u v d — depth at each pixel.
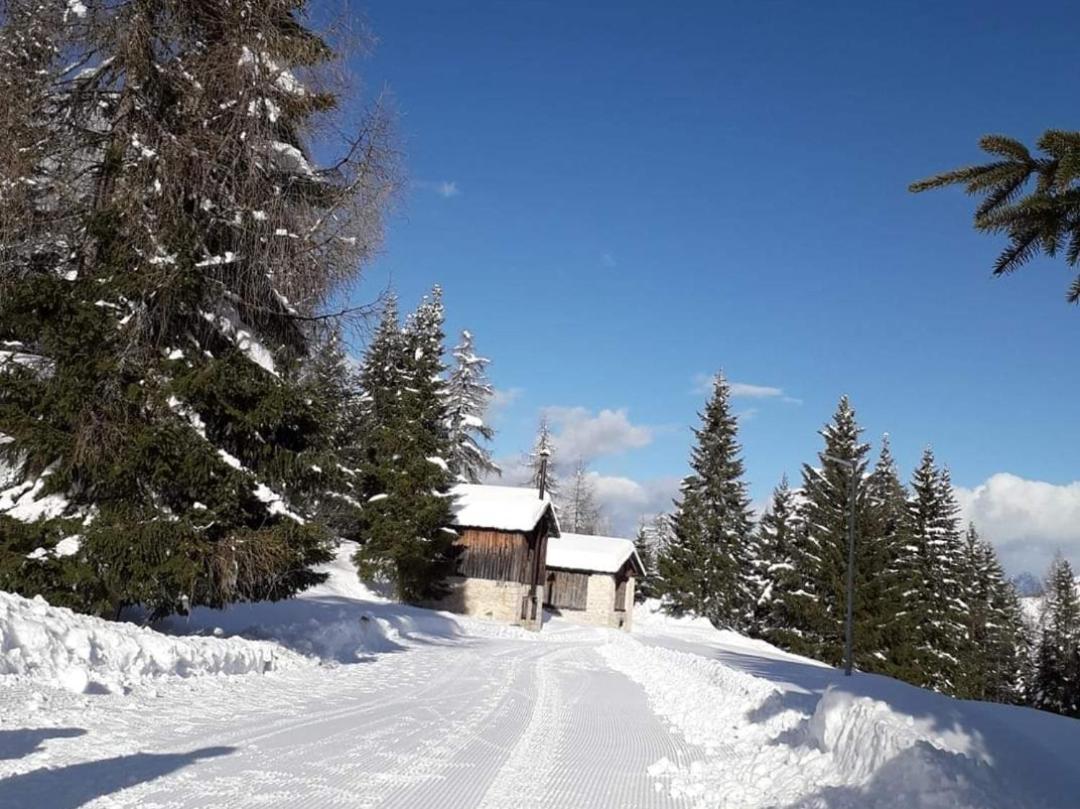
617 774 8.64
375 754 8.31
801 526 57.72
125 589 12.59
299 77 14.61
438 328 41.28
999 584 72.25
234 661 12.87
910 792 6.18
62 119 13.59
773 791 7.73
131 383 13.03
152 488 13.26
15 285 12.35
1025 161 4.69
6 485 13.60
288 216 14.59
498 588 42.75
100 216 12.72
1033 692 66.00
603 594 54.31
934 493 60.44
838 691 8.95
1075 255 4.82
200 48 14.02
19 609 10.08
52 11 12.99
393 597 39.72
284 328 15.39
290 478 14.62
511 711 12.74
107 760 6.88
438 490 41.56
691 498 58.72
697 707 14.63
